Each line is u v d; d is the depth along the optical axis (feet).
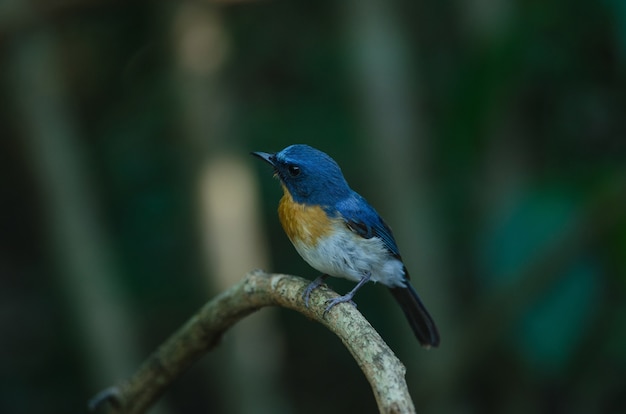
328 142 40.16
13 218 45.32
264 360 35.12
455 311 34.35
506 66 28.94
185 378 44.29
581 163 32.09
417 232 33.94
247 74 42.01
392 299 37.37
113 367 34.14
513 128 32.76
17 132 35.24
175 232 41.47
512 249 28.48
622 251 27.53
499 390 35.78
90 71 42.09
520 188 30.91
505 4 33.55
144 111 42.06
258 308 20.03
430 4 41.27
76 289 34.42
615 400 36.55
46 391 41.60
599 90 31.45
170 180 42.01
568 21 29.91
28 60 35.09
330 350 42.63
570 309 28.66
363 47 34.73
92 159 42.09
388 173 34.22
